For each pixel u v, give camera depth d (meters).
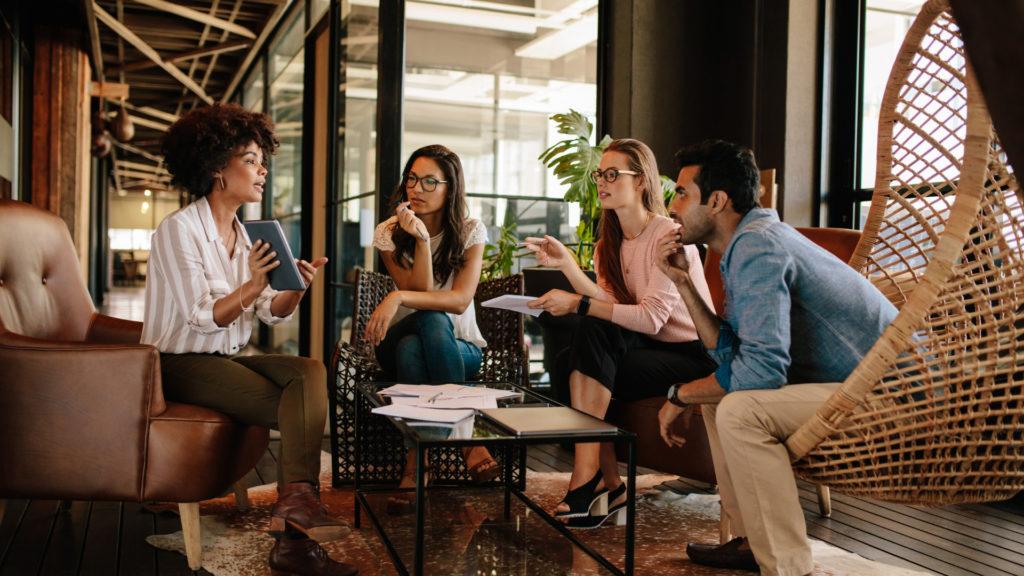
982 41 0.37
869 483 1.79
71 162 7.16
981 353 1.65
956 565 2.25
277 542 2.03
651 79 4.36
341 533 1.95
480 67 4.56
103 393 2.01
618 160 2.58
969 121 1.59
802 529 1.82
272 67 8.35
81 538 2.31
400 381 2.58
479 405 1.97
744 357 1.86
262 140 2.34
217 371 2.16
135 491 2.01
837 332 1.91
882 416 1.72
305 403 2.08
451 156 2.77
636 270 2.59
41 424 1.99
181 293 2.14
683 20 4.39
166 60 9.15
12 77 5.54
